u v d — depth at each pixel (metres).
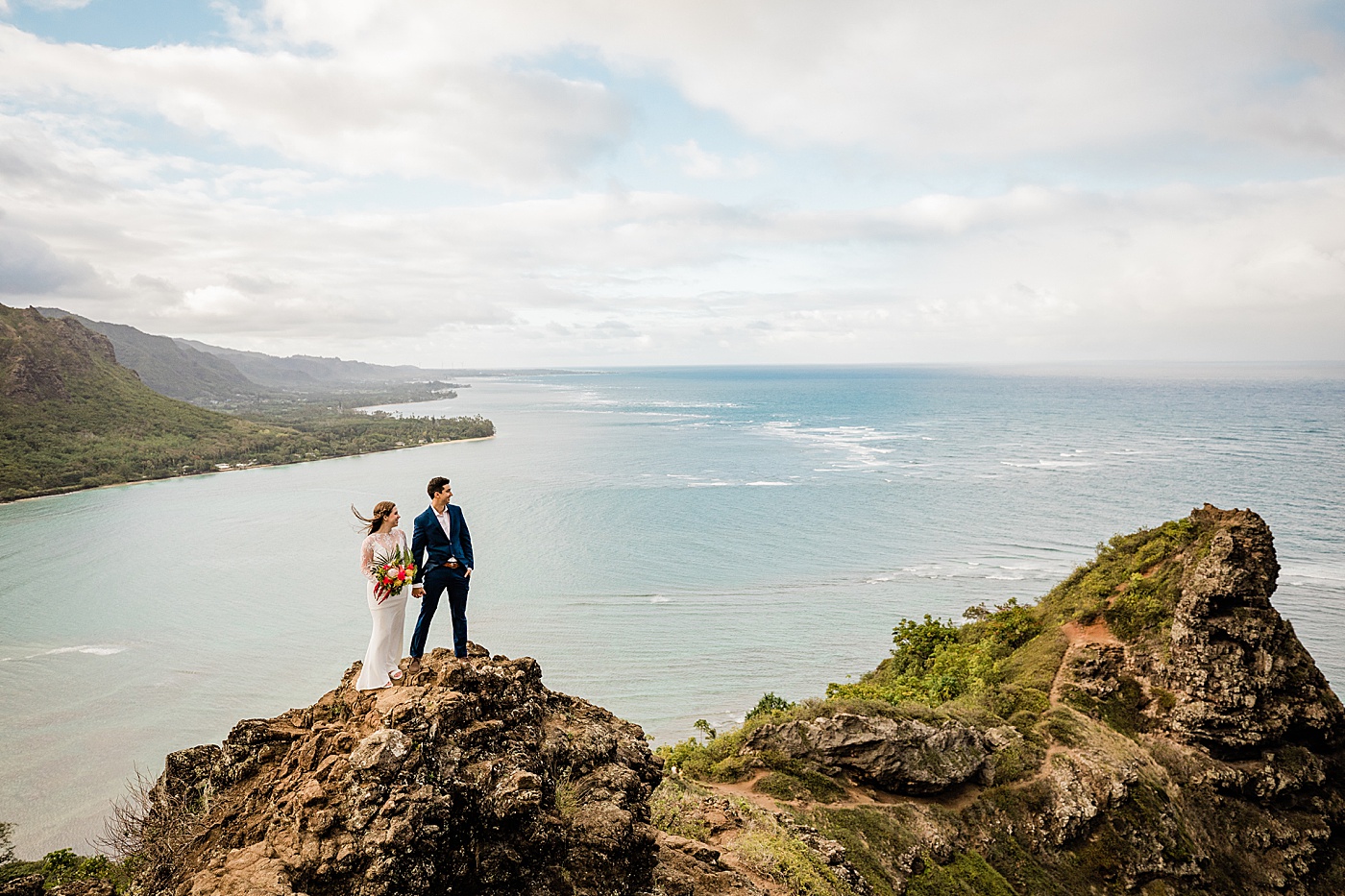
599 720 17.23
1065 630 52.59
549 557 146.25
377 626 13.30
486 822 11.93
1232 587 44.41
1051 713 44.66
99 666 102.38
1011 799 38.06
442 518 14.29
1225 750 42.16
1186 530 52.91
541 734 14.49
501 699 13.84
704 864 19.38
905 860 32.53
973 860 35.00
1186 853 38.09
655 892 14.45
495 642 101.50
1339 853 41.16
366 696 13.10
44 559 156.88
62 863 27.78
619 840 13.60
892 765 36.94
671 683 88.56
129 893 12.28
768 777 36.47
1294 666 43.16
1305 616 102.81
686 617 111.06
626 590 124.75
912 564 134.75
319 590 135.50
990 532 153.75
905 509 176.62
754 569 134.62
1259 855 40.16
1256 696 42.22
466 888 11.59
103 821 67.31
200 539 173.88
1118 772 39.72
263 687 96.31
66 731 84.88
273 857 10.55
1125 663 47.47
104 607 126.19
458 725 12.66
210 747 14.12
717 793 29.84
